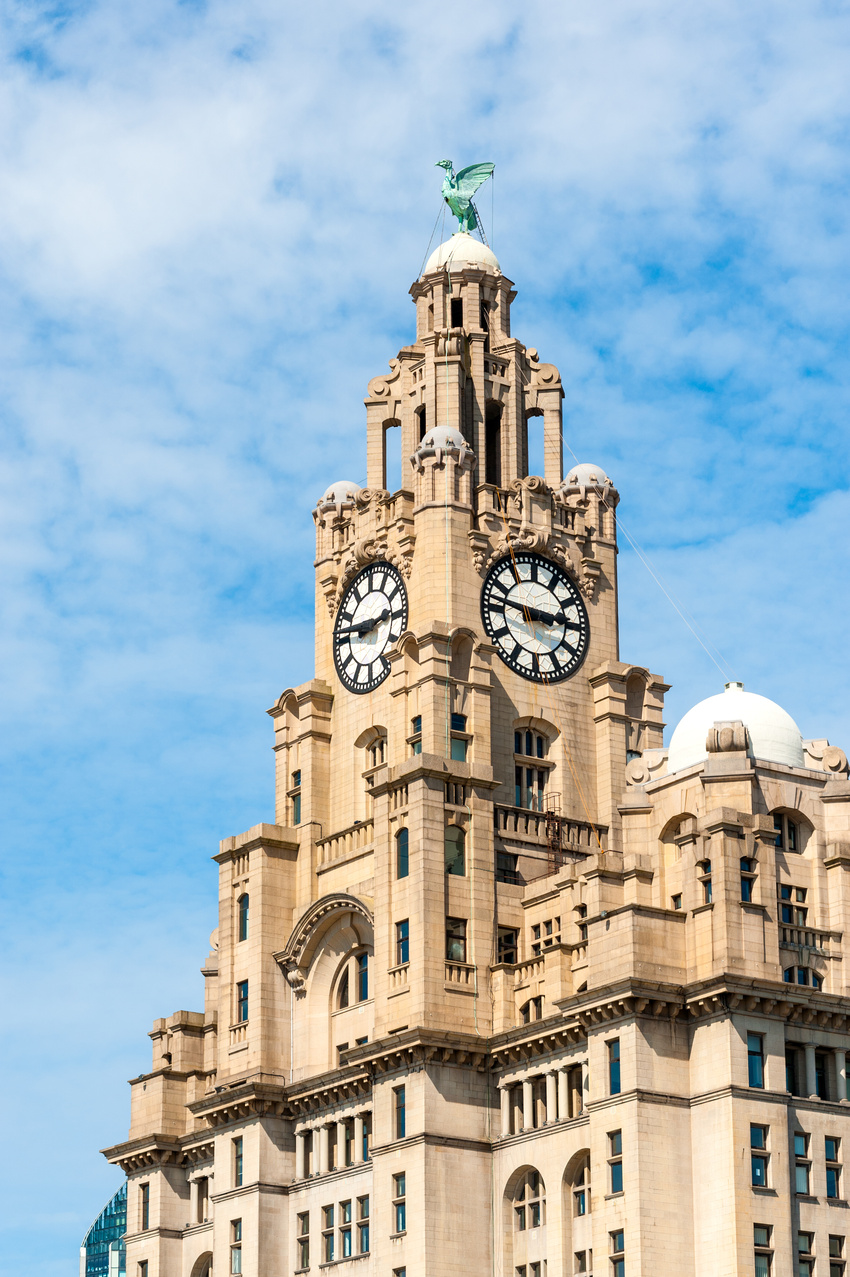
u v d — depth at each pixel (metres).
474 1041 107.56
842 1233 97.56
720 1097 96.19
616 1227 96.38
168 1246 126.56
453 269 130.12
